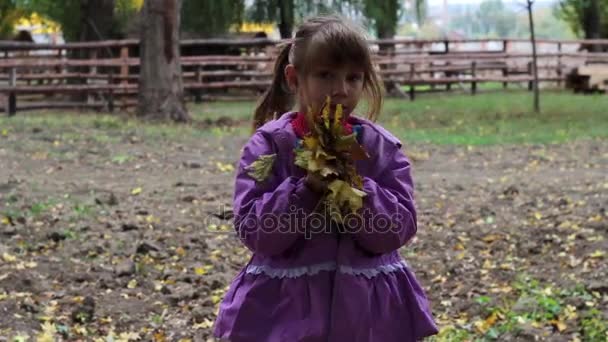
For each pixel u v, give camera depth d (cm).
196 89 2486
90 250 745
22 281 639
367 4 2622
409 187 331
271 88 357
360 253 323
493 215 912
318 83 319
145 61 1825
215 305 610
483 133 1719
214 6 2648
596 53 3016
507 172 1225
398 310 330
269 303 323
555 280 671
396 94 2695
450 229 859
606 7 3622
